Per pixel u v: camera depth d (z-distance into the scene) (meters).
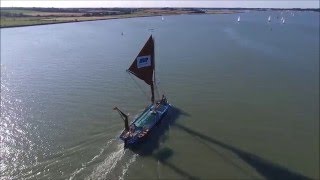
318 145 45.69
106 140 46.41
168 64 88.00
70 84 71.44
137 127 47.31
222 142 46.53
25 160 41.62
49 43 130.88
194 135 48.19
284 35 149.62
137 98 62.34
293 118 53.97
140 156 42.44
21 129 49.75
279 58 96.25
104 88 68.31
